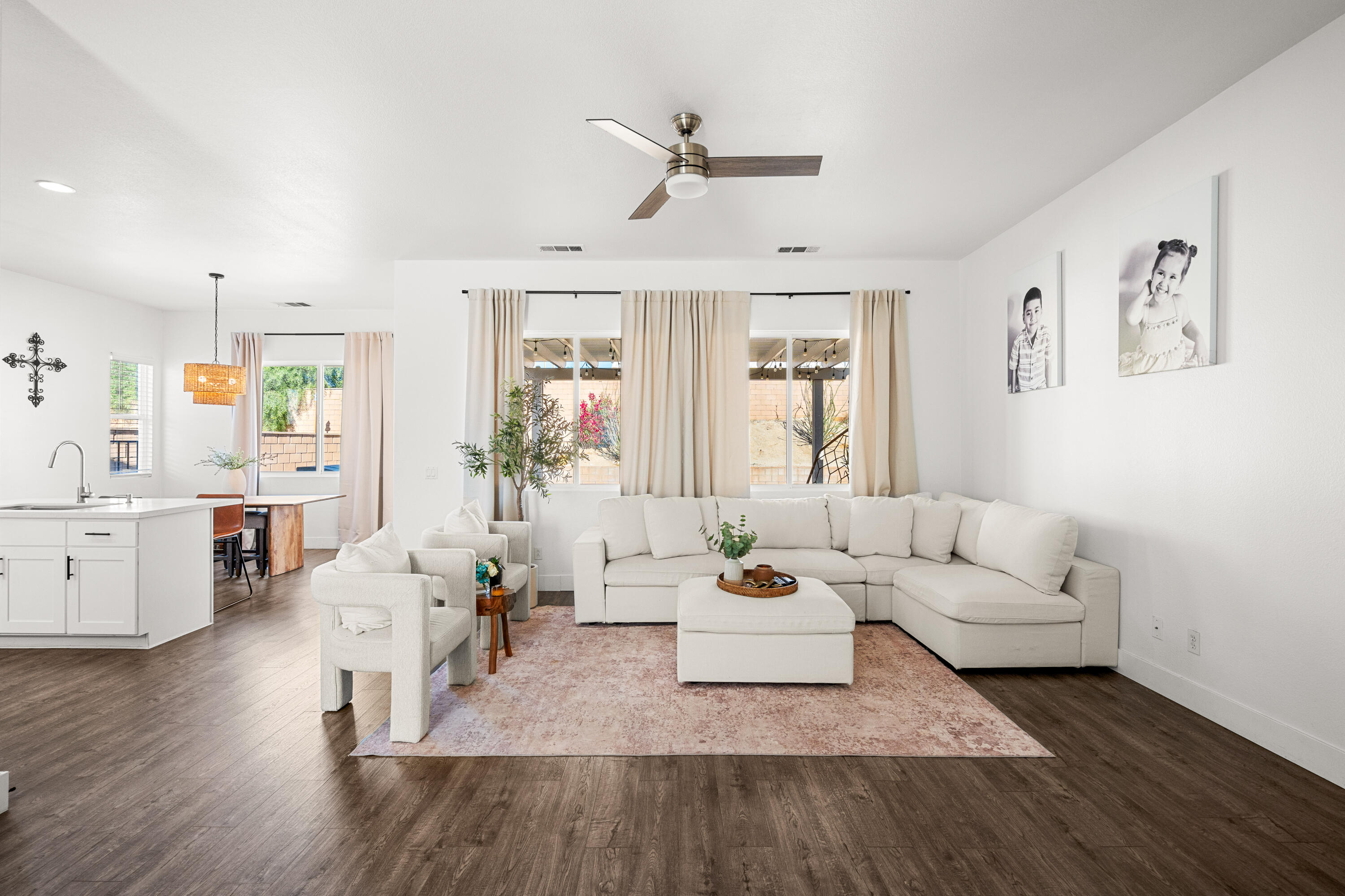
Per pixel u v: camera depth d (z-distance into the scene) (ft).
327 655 9.92
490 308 17.81
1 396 18.85
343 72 8.62
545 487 17.74
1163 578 10.69
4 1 7.11
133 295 22.29
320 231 15.40
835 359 18.89
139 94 9.18
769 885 6.19
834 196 13.19
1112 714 10.01
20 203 13.53
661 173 11.96
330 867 6.40
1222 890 6.10
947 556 15.07
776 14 7.45
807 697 10.73
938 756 8.69
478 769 8.38
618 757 8.72
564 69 8.55
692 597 11.84
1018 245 14.97
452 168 11.71
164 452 24.84
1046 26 7.73
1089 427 12.52
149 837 6.86
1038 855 6.63
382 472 24.95
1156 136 10.65
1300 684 8.39
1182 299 10.06
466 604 11.32
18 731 9.42
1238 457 9.24
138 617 13.05
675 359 17.84
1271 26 7.84
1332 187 7.90
